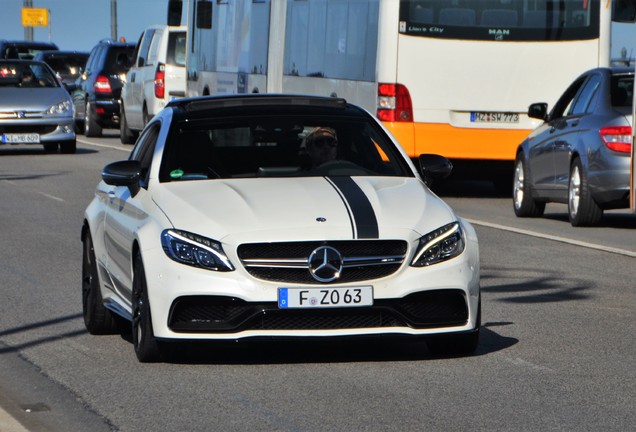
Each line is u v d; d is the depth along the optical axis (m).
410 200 15.84
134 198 16.80
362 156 17.27
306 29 43.12
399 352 16.42
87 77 74.25
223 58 52.31
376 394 14.04
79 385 14.80
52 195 39.41
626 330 18.31
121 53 71.31
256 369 15.41
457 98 38.25
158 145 17.22
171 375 15.15
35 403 13.93
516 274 24.09
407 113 38.06
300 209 15.31
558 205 39.25
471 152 38.38
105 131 82.19
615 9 39.28
